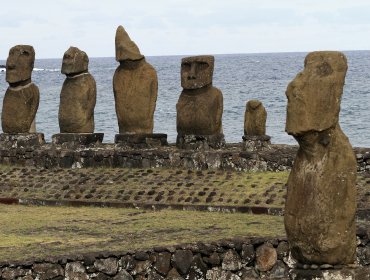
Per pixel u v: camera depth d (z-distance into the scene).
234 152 33.06
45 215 30.28
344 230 17.17
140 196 31.64
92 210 31.12
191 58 35.28
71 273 22.25
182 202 30.77
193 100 35.09
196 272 22.47
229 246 22.58
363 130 65.56
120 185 32.78
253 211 29.33
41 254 23.23
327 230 17.08
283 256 22.58
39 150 35.66
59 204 32.19
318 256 17.17
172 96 112.06
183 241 23.72
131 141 35.59
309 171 17.16
